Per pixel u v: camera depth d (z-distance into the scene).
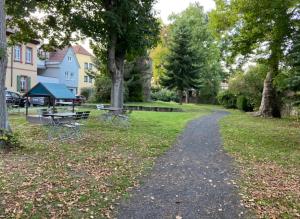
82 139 11.78
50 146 10.26
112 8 17.48
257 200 5.93
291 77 12.46
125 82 37.00
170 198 5.96
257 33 17.25
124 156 9.21
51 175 7.07
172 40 40.69
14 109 25.08
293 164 8.94
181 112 29.05
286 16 14.45
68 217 5.02
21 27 19.75
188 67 39.56
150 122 18.22
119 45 19.53
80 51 60.09
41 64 50.56
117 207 5.47
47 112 13.95
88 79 60.94
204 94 52.22
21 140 11.14
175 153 9.92
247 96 33.91
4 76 9.68
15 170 7.39
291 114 25.86
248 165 8.65
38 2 18.06
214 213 5.34
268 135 14.76
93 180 6.83
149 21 18.70
